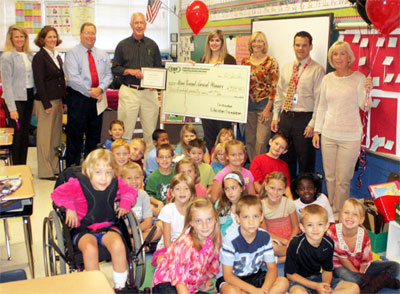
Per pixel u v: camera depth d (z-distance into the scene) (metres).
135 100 5.42
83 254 2.38
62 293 1.53
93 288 1.57
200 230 2.47
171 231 3.04
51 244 2.40
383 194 3.41
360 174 4.11
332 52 3.78
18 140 5.22
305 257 2.70
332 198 4.07
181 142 4.43
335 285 2.70
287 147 4.11
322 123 4.05
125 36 8.53
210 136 5.27
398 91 3.61
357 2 3.47
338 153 3.89
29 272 3.10
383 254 3.40
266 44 4.91
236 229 2.65
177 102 5.25
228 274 2.60
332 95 3.86
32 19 7.98
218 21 6.80
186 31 8.16
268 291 2.52
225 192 3.17
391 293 2.86
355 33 4.03
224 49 5.04
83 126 5.30
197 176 3.48
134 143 4.23
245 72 4.82
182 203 3.00
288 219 3.41
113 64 5.38
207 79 5.03
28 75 5.16
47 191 4.94
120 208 2.58
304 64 4.30
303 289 2.56
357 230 2.91
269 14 5.40
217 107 5.01
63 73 5.31
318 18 4.43
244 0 5.97
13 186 2.71
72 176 2.70
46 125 5.27
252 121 5.13
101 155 2.56
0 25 7.80
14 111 5.07
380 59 3.77
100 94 5.26
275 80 4.83
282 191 3.26
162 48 8.84
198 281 2.66
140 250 2.43
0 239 3.66
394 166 3.72
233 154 3.67
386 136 3.78
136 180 3.30
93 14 8.25
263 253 2.66
